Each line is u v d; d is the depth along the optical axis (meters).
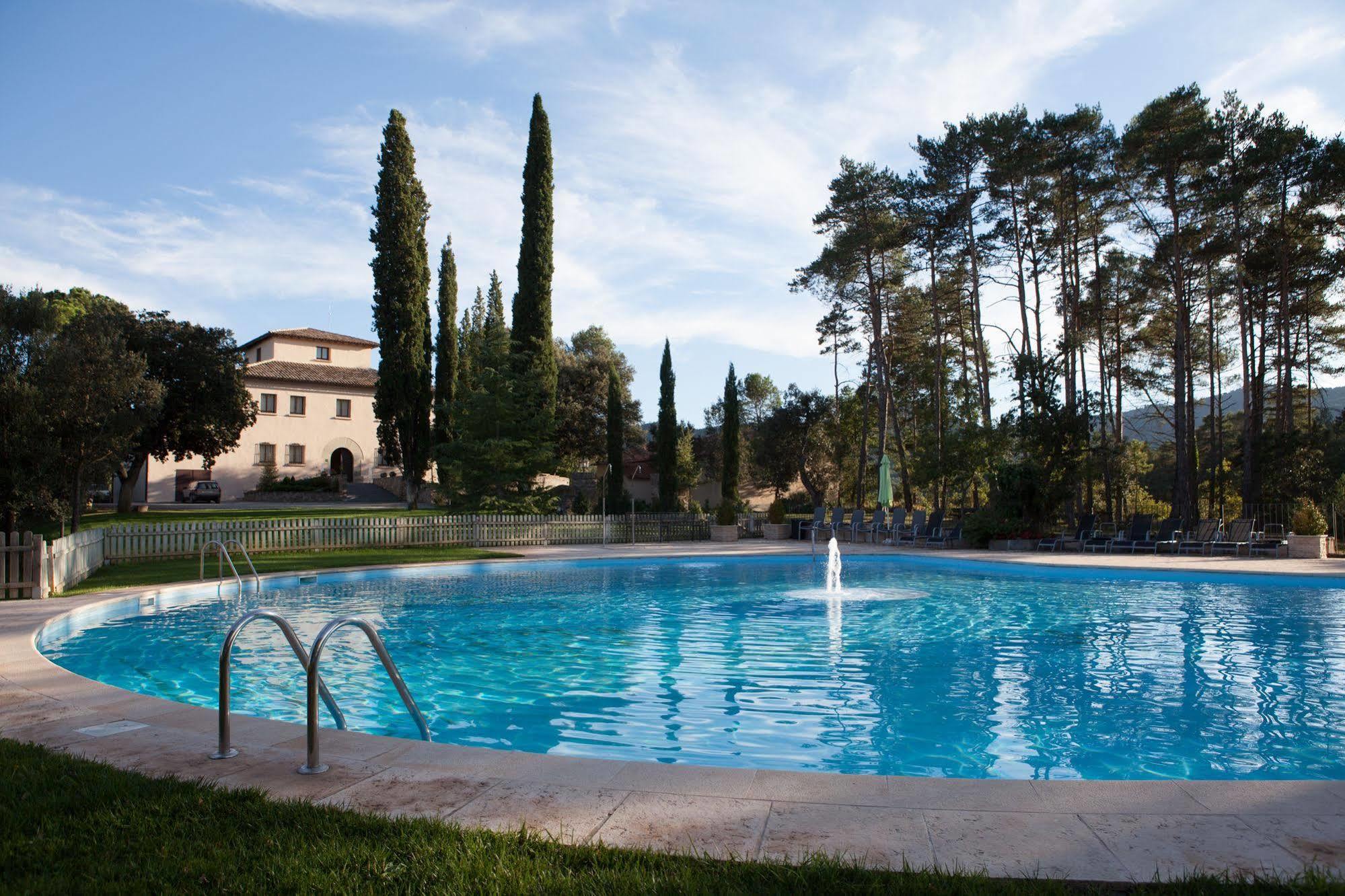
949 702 7.11
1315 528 19.33
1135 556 20.77
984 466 27.16
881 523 27.95
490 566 19.56
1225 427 42.72
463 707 7.03
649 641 10.15
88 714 5.36
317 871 3.00
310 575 16.36
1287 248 27.19
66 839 3.30
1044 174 28.09
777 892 2.79
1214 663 8.63
